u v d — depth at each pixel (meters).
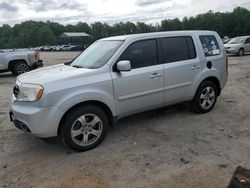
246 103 7.32
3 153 4.75
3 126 6.06
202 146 4.78
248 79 11.02
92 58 5.39
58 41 113.06
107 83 4.81
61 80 4.48
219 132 5.36
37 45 114.88
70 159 4.46
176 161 4.29
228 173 3.92
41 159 4.50
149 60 5.39
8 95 9.31
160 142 4.98
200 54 6.12
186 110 6.68
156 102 5.52
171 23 105.81
